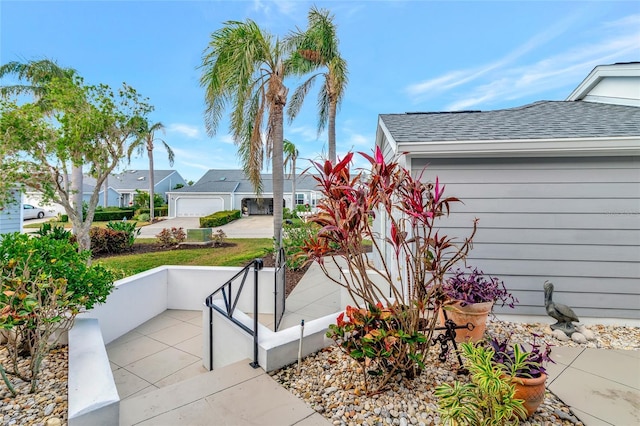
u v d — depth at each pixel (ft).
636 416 7.97
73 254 11.07
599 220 14.25
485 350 8.38
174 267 18.72
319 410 7.68
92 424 6.78
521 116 18.98
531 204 14.60
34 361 8.61
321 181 8.71
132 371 11.93
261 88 23.50
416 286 9.09
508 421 6.97
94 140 19.90
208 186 87.97
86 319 11.71
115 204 108.68
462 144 13.91
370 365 8.87
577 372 10.17
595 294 14.29
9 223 29.55
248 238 46.80
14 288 8.51
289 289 20.57
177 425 7.10
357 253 8.55
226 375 9.13
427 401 8.05
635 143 12.92
